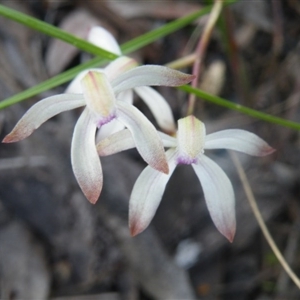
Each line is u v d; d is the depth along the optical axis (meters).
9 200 0.13
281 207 0.15
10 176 0.13
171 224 0.14
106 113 0.07
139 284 0.13
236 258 0.15
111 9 0.14
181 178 0.14
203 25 0.15
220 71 0.15
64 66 0.14
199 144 0.07
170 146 0.08
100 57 0.09
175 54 0.15
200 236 0.14
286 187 0.15
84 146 0.07
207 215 0.14
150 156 0.07
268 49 0.15
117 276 0.13
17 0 0.14
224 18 0.12
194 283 0.14
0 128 0.13
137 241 0.13
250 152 0.08
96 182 0.07
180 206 0.14
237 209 0.15
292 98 0.15
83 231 0.13
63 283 0.13
